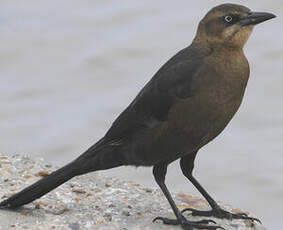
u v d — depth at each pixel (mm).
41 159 11883
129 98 19906
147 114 10039
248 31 10102
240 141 18234
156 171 10281
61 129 18688
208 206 10953
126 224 10125
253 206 16234
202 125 9891
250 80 20422
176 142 10000
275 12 23641
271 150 17922
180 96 9867
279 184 16781
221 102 9859
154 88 10023
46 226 9914
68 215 10250
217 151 17844
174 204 10188
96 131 18656
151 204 10781
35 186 10125
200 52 10055
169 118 9938
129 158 10234
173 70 9984
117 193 11023
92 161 10195
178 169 16984
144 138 10086
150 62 21547
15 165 11562
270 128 18641
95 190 11094
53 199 10680
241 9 10133
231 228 10305
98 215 10289
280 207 16219
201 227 10102
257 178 16969
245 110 19297
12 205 10195
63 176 10156
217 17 10109
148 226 10102
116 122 10227
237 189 16672
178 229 10094
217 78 9844
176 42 22531
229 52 9984
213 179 16953
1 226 9844
